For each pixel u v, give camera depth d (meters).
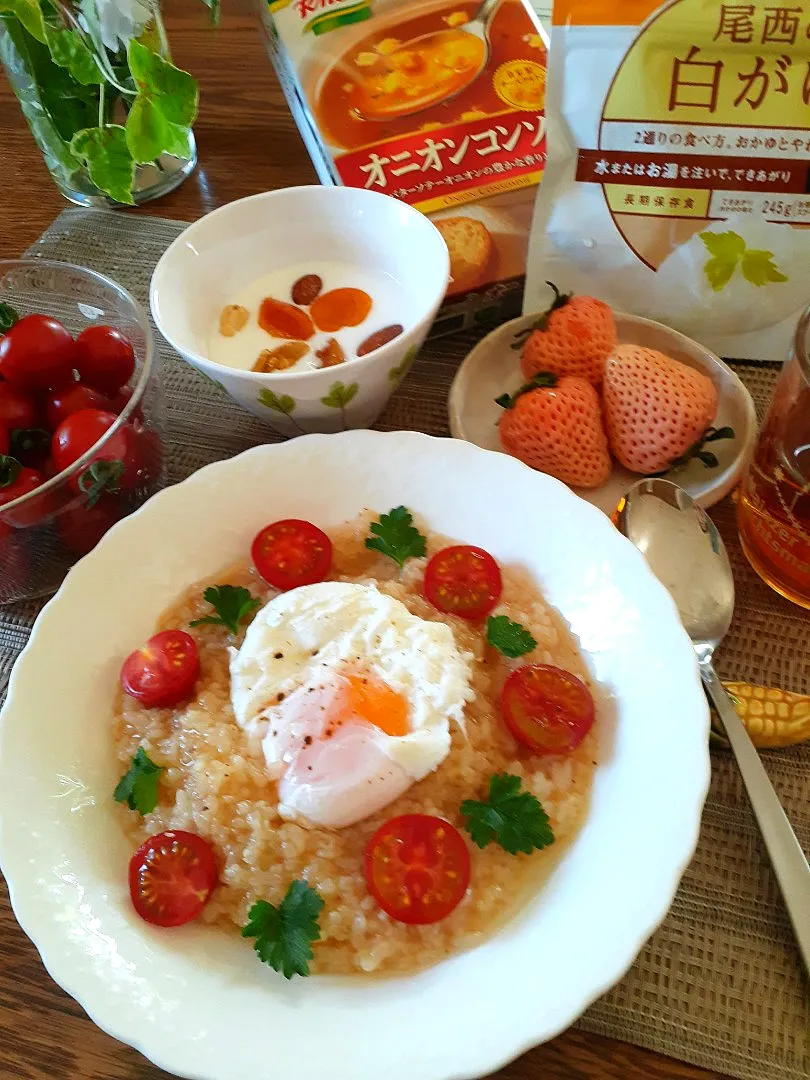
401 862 0.23
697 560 0.31
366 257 0.36
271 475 0.30
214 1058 0.19
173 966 0.21
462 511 0.30
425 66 0.40
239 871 0.23
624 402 0.33
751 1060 0.22
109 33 0.35
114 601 0.28
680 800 0.22
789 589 0.30
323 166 0.41
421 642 0.27
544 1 0.51
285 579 0.29
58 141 0.42
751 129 0.31
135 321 0.35
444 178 0.38
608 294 0.36
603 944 0.20
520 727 0.25
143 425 0.32
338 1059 0.19
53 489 0.28
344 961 0.22
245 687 0.27
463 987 0.21
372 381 0.32
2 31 0.37
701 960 0.24
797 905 0.23
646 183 0.33
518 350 0.38
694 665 0.24
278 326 0.35
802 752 0.27
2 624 0.32
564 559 0.28
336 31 0.40
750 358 0.37
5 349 0.32
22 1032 0.23
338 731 0.26
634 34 0.29
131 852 0.24
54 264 0.36
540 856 0.24
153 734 0.26
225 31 0.54
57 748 0.25
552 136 0.32
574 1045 0.22
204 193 0.46
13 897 0.21
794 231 0.33
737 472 0.33
